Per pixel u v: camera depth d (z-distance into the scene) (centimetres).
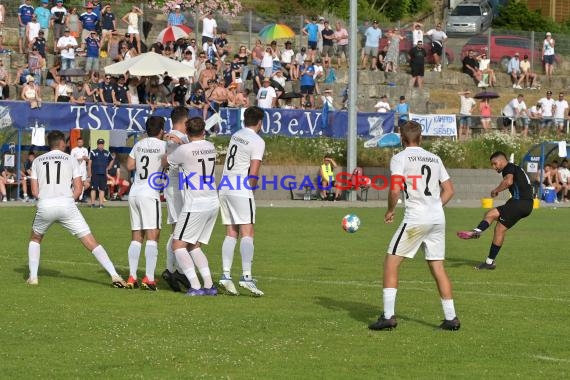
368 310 3216
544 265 4519
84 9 10750
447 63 12950
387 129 9725
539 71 13238
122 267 4178
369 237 5588
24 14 10075
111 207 7438
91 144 7981
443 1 15688
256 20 12000
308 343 2691
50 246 4884
